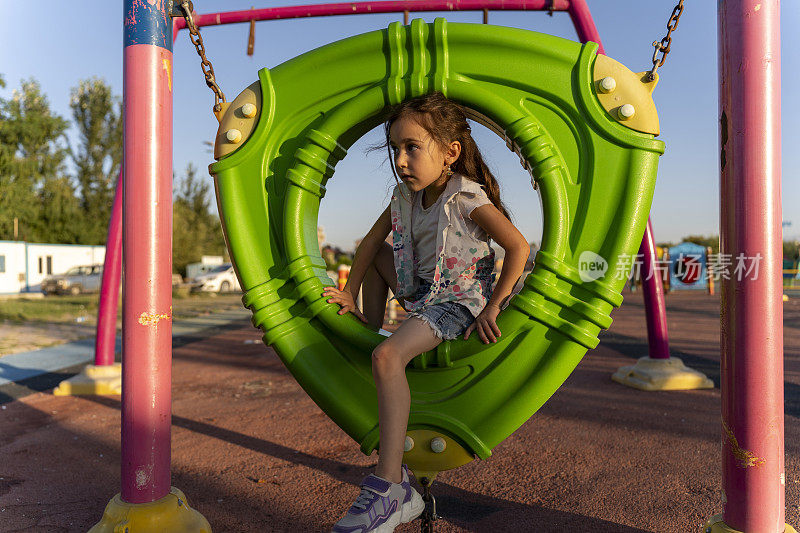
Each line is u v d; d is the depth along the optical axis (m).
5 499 2.34
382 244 2.04
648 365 4.29
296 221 1.82
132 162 1.86
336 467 2.64
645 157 1.69
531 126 1.72
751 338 1.65
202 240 28.73
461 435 1.70
